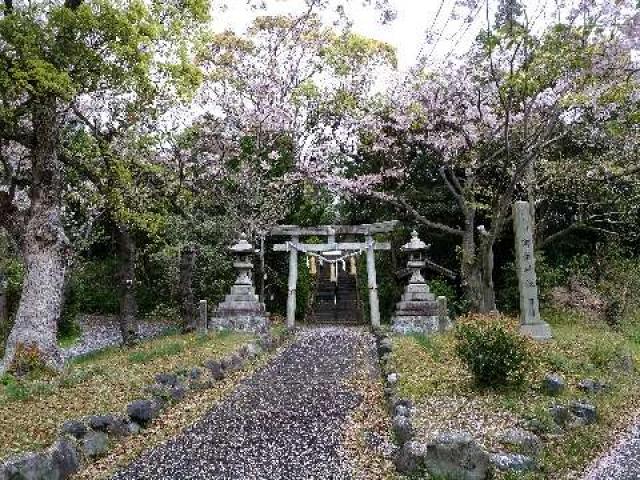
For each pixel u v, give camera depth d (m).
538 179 17.91
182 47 10.55
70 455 6.22
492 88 15.25
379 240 22.81
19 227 10.80
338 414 8.66
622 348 11.77
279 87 21.39
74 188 15.00
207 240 19.67
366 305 22.45
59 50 9.45
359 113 20.20
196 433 7.78
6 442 6.07
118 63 9.94
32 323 10.34
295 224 23.11
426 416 7.21
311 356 13.94
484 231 14.49
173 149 15.57
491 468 5.76
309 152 21.58
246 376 11.50
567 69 10.55
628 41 9.47
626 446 7.10
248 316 17.28
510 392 8.29
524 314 12.57
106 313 26.06
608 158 17.23
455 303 19.19
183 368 9.97
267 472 6.38
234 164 20.39
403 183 21.34
